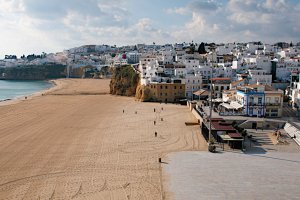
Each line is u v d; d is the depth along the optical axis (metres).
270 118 82.88
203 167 52.72
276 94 84.38
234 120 79.50
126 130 79.44
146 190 44.47
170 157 58.09
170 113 102.31
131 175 49.88
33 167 53.66
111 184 46.66
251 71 124.38
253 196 42.19
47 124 86.94
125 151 62.06
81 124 86.75
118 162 55.81
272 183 46.25
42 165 54.59
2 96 178.00
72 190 44.81
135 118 94.62
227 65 142.38
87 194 43.56
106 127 82.81
